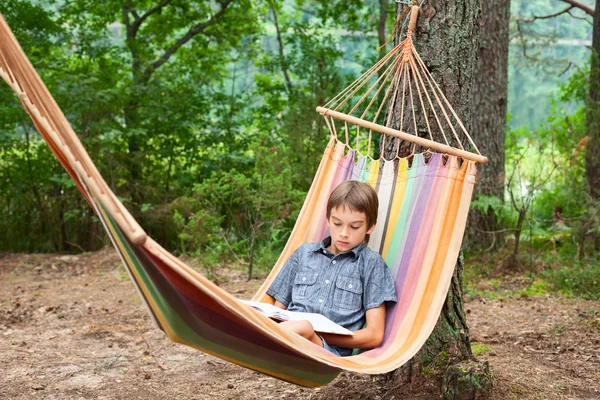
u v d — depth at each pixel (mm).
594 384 4285
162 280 2389
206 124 13227
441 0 3973
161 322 2666
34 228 11508
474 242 9383
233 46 14664
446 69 3986
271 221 8055
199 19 14164
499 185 9469
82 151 2084
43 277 8648
